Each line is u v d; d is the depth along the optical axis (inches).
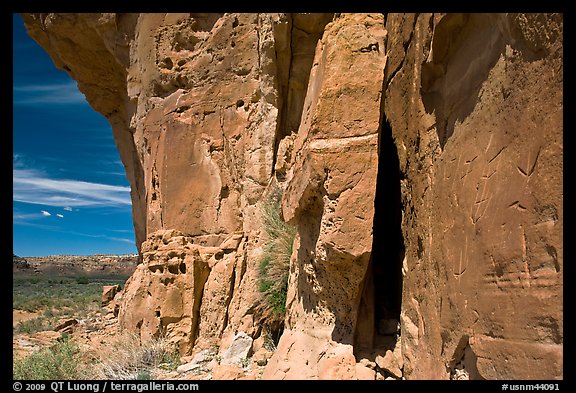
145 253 365.7
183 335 331.9
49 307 820.6
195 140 397.1
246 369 261.4
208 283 345.7
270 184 339.9
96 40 518.9
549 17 91.0
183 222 392.8
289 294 244.5
